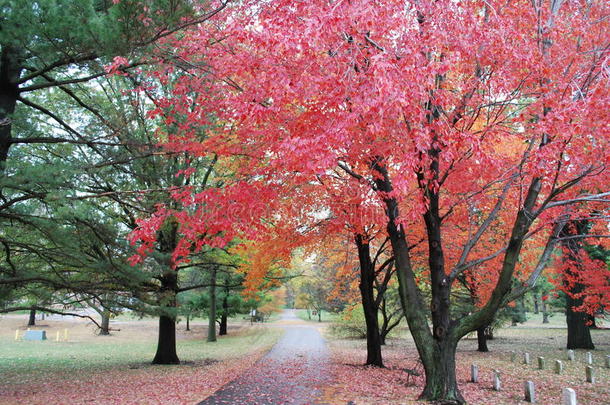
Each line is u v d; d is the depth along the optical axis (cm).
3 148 876
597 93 554
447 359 859
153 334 3644
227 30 655
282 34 547
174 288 1658
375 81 522
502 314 2361
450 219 1117
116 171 1162
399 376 1319
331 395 1011
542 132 640
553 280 1549
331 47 620
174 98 944
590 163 725
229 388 1121
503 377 1316
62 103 1334
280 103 639
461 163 823
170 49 895
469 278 1856
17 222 1034
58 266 1255
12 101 884
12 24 659
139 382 1237
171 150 956
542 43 742
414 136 623
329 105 595
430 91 684
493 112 791
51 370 1534
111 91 1555
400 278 935
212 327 2927
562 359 1744
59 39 730
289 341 2853
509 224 1212
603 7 734
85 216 803
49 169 765
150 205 1130
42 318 4747
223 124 882
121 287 1243
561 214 868
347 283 2259
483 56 690
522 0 743
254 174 834
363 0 509
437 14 625
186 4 764
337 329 3050
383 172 874
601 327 3644
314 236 1265
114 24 696
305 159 591
